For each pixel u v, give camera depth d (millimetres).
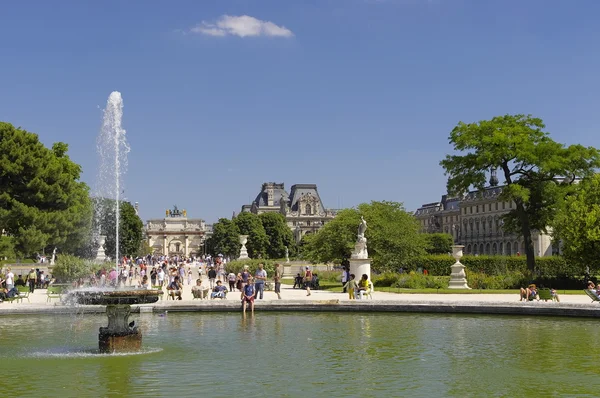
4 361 22578
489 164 67062
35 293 54062
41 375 20266
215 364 21844
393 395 17750
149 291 24969
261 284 42312
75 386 18766
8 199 66188
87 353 24156
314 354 23625
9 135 69250
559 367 21297
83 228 74000
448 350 24391
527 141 65375
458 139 68250
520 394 17922
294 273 95188
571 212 59406
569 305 34375
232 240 195125
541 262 71938
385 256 73188
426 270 70938
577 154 65688
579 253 57750
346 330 29844
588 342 26094
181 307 37531
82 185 89812
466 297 46125
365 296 45406
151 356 23359
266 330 29953
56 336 28703
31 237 64812
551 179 67375
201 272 94125
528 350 24344
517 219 71250
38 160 68688
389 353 23797
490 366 21453
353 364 21797
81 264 65125
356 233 75438
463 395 17797
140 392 18000
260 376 20000
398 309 36938
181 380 19484
